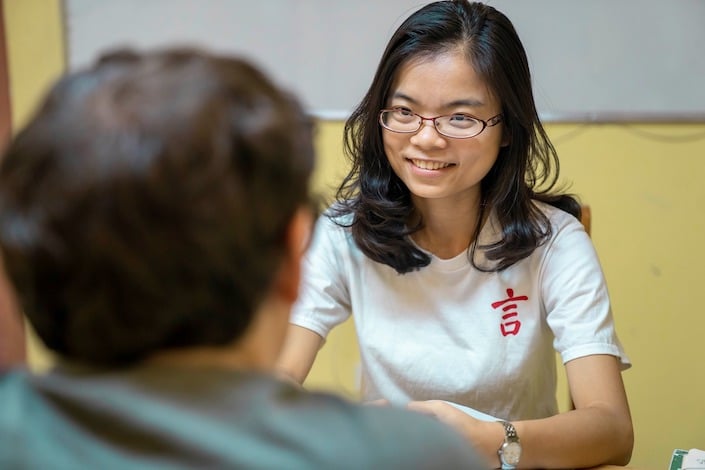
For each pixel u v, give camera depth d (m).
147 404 0.56
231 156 0.56
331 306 1.62
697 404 2.67
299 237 0.63
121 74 0.59
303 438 0.56
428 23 1.41
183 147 0.55
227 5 2.70
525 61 1.45
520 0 2.55
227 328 0.59
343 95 2.70
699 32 2.51
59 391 0.57
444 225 1.54
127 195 0.54
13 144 0.58
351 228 1.58
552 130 2.62
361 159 1.55
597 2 2.53
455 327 1.55
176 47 0.64
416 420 0.63
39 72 2.83
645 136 2.58
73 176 0.54
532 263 1.53
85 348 0.58
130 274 0.55
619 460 1.35
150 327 0.57
